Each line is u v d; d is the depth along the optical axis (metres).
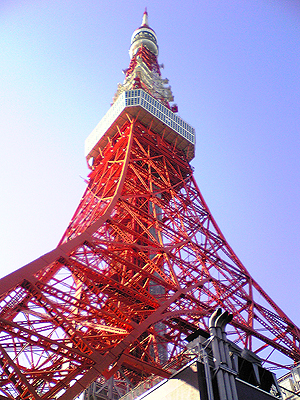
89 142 78.12
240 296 52.31
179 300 44.19
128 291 40.06
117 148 71.56
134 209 56.16
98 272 38.75
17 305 32.94
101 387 40.84
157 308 38.91
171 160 74.12
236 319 48.09
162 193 70.25
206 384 23.95
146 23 125.69
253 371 29.59
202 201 68.75
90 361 32.25
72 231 57.25
